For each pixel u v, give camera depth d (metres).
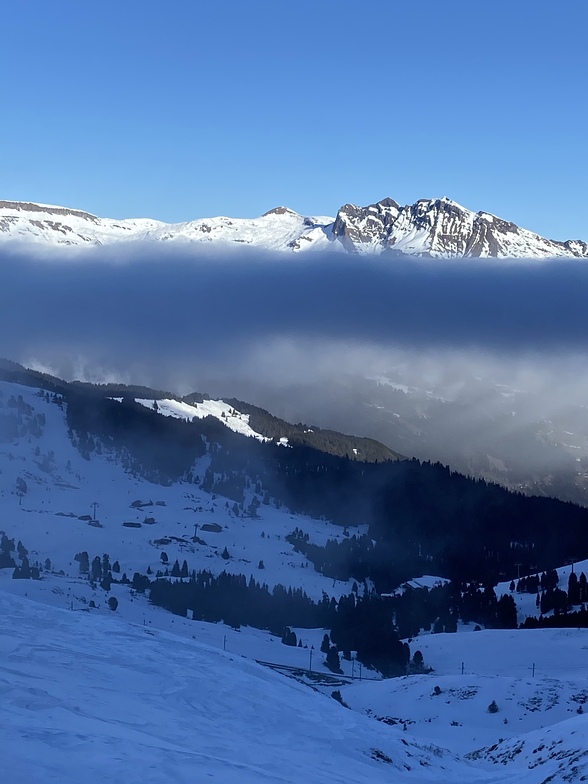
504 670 110.44
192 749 32.78
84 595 137.88
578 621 154.50
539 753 50.03
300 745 38.75
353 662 121.38
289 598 161.62
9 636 46.34
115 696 38.25
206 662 49.25
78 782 25.56
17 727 29.70
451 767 44.16
